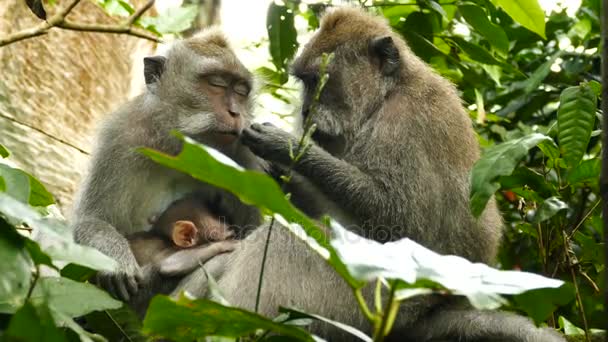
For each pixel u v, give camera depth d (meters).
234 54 12.46
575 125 10.20
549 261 11.89
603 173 7.70
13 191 8.31
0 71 15.70
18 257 6.11
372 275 5.29
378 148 11.37
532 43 15.81
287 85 16.19
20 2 16.09
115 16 17.73
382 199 11.10
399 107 11.59
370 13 13.12
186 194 11.98
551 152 11.22
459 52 15.61
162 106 11.98
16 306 6.01
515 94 15.34
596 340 10.84
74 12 17.06
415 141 11.27
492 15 14.85
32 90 16.17
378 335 5.28
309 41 12.59
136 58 18.73
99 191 11.55
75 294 6.61
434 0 14.39
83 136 16.97
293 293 9.94
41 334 5.45
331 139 12.10
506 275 5.80
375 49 12.12
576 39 15.57
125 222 11.68
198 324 6.26
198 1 16.50
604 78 7.79
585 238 11.68
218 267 10.34
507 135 14.19
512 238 14.11
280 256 10.02
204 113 11.88
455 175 11.15
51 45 16.58
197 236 11.16
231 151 12.05
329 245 5.68
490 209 11.55
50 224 6.20
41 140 16.08
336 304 10.06
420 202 11.05
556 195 11.16
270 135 11.16
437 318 10.42
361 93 11.98
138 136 11.77
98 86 17.48
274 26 14.08
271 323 6.11
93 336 6.82
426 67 12.27
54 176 16.09
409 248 5.79
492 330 9.88
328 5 14.30
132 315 7.80
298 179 11.49
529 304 6.26
